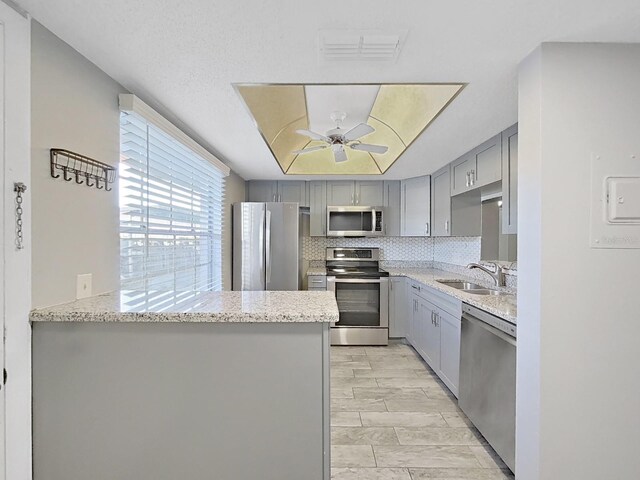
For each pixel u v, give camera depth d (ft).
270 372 5.04
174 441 5.05
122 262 6.73
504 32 4.88
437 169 13.57
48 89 4.87
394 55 5.45
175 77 6.17
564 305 5.21
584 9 4.39
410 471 6.86
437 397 9.95
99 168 5.86
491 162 9.32
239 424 5.06
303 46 5.20
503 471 6.85
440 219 13.39
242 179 15.49
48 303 4.96
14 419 4.56
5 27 4.23
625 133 5.22
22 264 4.53
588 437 5.20
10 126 4.33
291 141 11.74
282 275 13.69
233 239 13.75
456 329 9.47
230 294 6.47
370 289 14.76
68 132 5.23
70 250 5.31
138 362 4.99
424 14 4.47
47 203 4.88
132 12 4.46
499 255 9.86
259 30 4.81
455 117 7.89
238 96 6.93
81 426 4.99
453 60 5.59
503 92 6.70
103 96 5.97
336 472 6.82
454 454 7.39
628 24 4.73
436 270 15.97
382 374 11.60
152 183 7.68
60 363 4.93
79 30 4.85
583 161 5.23
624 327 5.22
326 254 16.76
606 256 5.23
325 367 5.03
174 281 8.89
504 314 6.73
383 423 8.57
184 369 5.02
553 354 5.20
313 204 15.98
